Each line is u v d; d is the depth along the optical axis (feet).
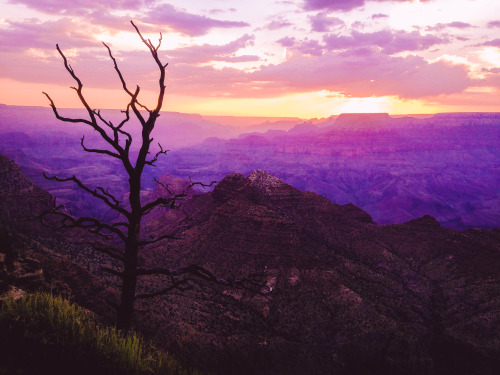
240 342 157.89
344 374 106.22
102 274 178.40
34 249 154.81
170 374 26.27
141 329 125.90
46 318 24.58
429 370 165.68
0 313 23.26
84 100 26.81
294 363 128.88
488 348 200.13
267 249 271.90
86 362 21.83
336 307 226.79
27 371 19.15
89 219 27.30
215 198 364.38
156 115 27.89
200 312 187.62
